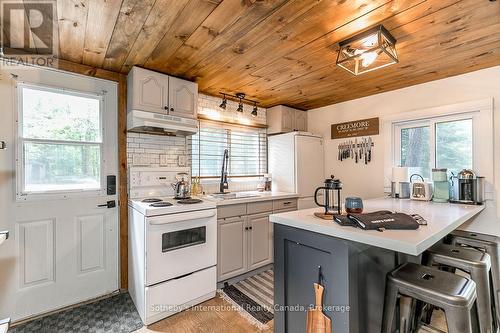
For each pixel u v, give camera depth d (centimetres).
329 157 345
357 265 119
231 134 330
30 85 195
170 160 271
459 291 108
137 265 204
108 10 138
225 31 161
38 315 197
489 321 135
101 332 178
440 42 175
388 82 258
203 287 216
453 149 246
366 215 131
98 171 228
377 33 158
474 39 171
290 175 325
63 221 209
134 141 247
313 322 125
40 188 201
